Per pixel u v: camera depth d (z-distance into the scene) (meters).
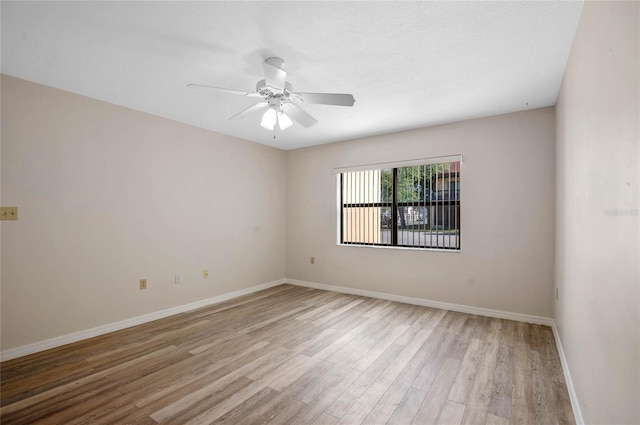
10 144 2.61
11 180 2.61
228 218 4.46
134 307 3.40
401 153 4.26
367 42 2.09
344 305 4.12
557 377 2.31
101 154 3.16
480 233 3.71
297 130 4.23
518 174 3.49
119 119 3.29
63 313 2.89
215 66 2.45
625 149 1.07
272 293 4.77
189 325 3.40
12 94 2.62
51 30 1.97
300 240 5.32
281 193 5.40
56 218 2.86
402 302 4.26
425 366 2.48
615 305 1.19
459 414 1.90
